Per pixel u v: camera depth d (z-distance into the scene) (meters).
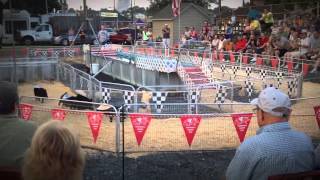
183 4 48.38
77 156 2.51
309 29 23.50
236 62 22.72
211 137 9.85
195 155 8.68
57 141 2.47
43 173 2.43
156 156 8.60
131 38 44.62
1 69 27.83
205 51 25.42
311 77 17.83
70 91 19.53
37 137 2.49
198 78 18.08
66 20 55.75
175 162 8.26
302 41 20.47
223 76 20.70
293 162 3.26
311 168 3.37
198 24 48.31
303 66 18.09
